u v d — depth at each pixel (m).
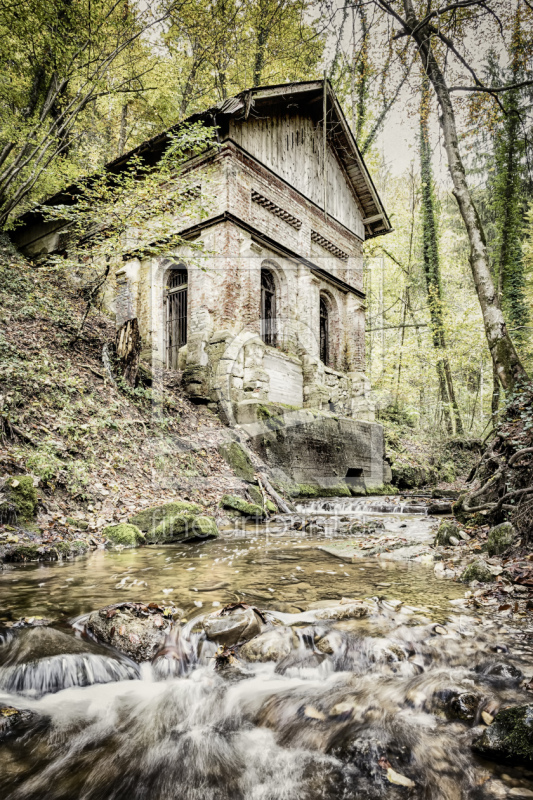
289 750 1.76
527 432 5.01
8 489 4.83
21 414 6.17
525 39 6.48
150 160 11.55
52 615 2.77
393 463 12.68
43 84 11.27
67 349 8.63
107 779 1.59
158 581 3.57
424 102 7.81
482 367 18.27
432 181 13.90
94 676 2.21
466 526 5.48
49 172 11.13
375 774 1.59
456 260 16.59
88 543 4.86
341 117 13.58
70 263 8.46
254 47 14.10
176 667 2.30
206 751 1.75
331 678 2.22
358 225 16.11
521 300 12.98
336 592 3.29
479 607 2.95
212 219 10.49
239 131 11.13
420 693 2.02
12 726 1.84
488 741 1.65
